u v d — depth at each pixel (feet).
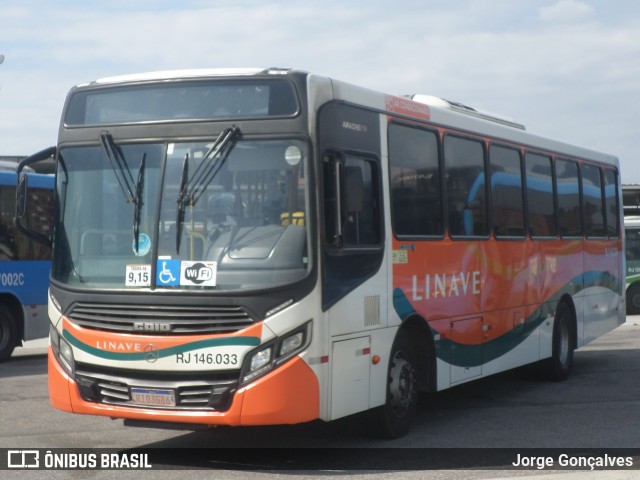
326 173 26.45
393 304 29.86
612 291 53.98
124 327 25.96
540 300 42.91
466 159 36.09
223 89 26.58
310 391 25.46
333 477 25.43
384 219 29.66
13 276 52.95
